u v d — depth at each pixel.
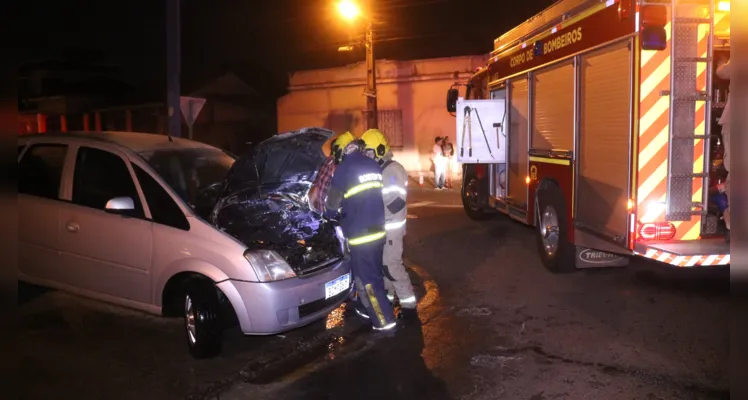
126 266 5.49
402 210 6.16
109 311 6.32
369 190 5.66
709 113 5.77
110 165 5.80
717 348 5.15
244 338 5.75
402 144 23.33
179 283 5.36
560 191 7.46
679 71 5.74
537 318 6.09
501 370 4.88
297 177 6.11
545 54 7.82
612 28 6.09
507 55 9.45
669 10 5.67
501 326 5.90
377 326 5.75
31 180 6.19
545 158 7.86
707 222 5.93
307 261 5.54
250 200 5.94
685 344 5.27
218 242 5.09
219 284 5.01
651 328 5.69
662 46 5.63
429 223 12.12
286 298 5.06
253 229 5.98
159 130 27.16
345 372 4.96
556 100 7.57
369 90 21.02
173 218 5.33
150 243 5.34
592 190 6.68
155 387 4.66
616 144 6.15
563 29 7.25
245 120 29.36
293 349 5.47
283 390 4.64
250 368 5.03
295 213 6.20
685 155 5.84
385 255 6.17
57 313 6.26
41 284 6.07
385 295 5.81
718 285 7.04
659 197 5.86
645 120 5.79
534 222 8.35
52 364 5.04
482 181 11.27
